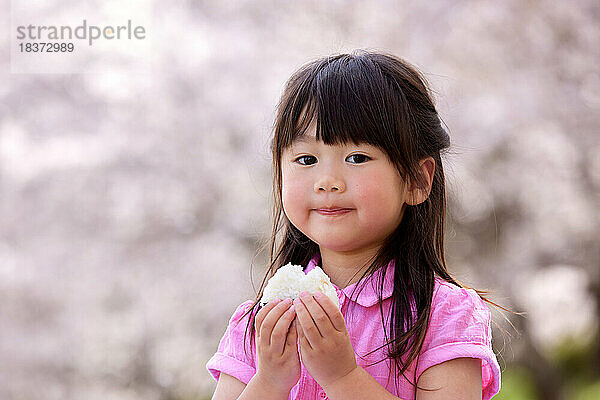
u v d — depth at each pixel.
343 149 2.02
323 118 2.01
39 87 9.70
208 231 9.34
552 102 8.60
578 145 8.70
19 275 9.48
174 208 9.37
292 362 1.91
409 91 2.15
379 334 2.06
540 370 10.19
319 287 1.95
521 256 9.34
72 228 9.58
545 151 8.78
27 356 9.41
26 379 9.45
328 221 2.03
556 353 11.78
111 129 9.58
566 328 11.43
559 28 8.66
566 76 8.65
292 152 2.07
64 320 9.44
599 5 8.71
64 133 9.67
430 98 2.26
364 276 2.12
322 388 2.01
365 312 2.09
